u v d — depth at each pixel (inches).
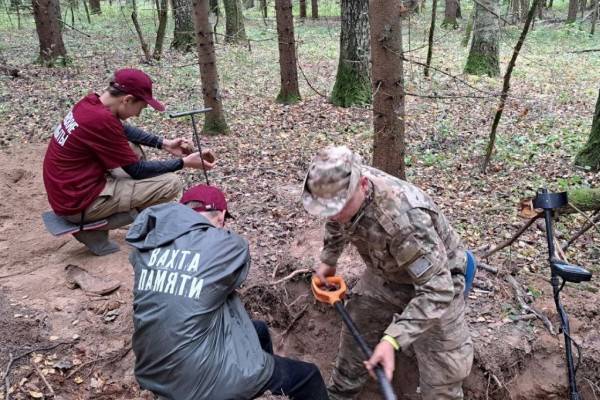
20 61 488.4
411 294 110.6
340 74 350.3
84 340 144.3
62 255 178.1
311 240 176.9
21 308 151.4
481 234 183.2
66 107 338.3
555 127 297.7
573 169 237.5
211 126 289.3
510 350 133.9
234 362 94.2
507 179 229.9
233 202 211.5
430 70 428.1
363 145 274.1
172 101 355.9
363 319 118.6
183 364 91.8
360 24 336.5
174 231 98.4
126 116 157.2
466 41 619.5
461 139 283.3
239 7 625.3
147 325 94.0
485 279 155.4
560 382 134.0
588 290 152.7
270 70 469.1
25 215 206.5
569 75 445.7
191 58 511.2
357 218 89.4
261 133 297.4
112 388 136.9
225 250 96.7
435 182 230.1
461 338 106.9
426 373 110.6
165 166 161.2
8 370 132.3
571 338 124.4
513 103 347.9
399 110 163.6
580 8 995.9
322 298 106.8
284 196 213.5
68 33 670.5
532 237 179.9
